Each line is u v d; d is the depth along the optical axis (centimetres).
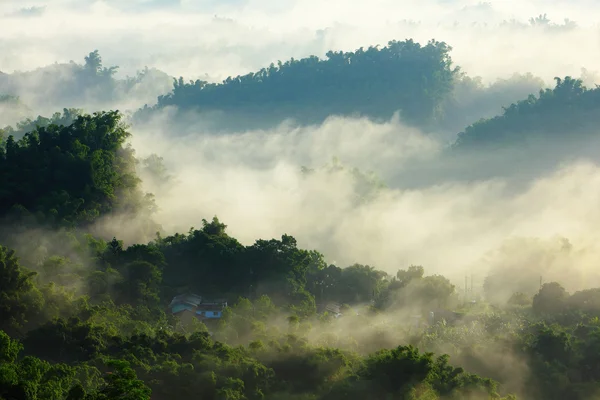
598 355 8994
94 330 8238
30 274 9031
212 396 7319
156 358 7856
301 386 7919
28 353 7894
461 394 7869
